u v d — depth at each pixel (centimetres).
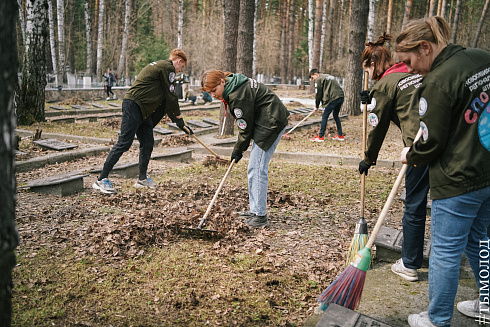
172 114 558
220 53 4528
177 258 351
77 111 1636
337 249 385
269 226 445
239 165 767
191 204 472
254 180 433
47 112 1523
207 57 4509
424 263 354
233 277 322
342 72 4094
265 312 278
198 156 874
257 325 263
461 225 228
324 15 3753
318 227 447
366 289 315
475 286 317
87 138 973
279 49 4950
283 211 498
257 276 326
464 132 220
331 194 580
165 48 3853
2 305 162
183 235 405
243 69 1138
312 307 287
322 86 1026
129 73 3878
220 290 302
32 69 1180
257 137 425
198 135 1189
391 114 315
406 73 308
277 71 5322
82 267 328
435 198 234
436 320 243
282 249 383
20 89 1188
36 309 267
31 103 1194
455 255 232
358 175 709
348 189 611
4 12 150
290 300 296
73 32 4197
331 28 4212
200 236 403
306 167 767
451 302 238
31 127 1130
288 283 319
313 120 1534
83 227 411
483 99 215
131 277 316
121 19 4012
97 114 1639
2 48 151
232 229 414
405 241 328
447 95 218
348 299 262
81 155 774
